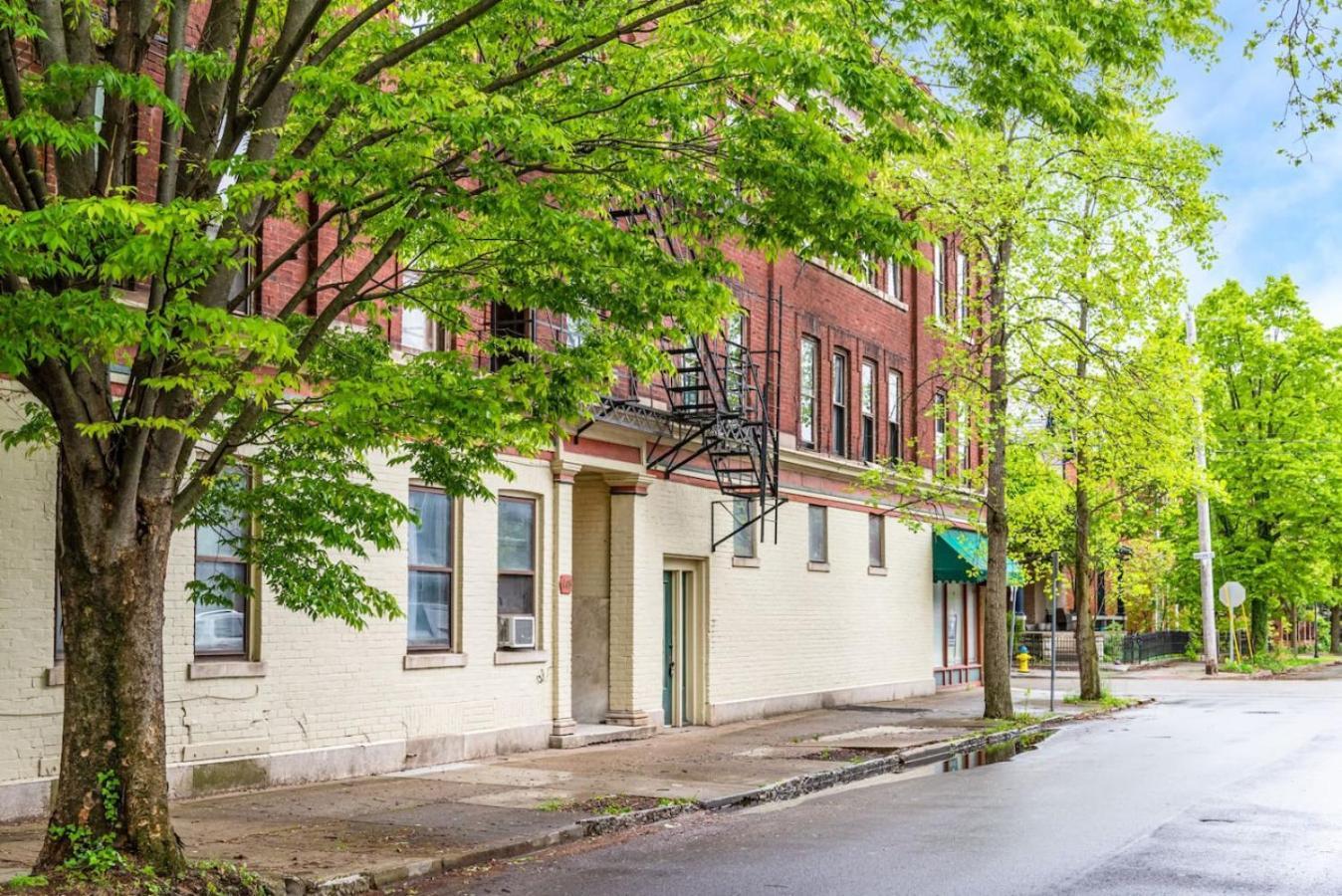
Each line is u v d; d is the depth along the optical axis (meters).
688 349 20.50
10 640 12.37
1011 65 10.73
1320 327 50.88
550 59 10.77
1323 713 27.33
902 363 32.31
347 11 13.24
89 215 7.76
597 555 21.89
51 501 12.84
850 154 11.06
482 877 10.48
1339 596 62.88
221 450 10.02
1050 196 24.92
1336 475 50.12
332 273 16.02
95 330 8.05
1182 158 23.92
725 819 13.66
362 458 14.02
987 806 14.09
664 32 11.52
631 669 21.53
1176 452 27.69
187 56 9.71
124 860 8.99
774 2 10.94
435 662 17.41
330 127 10.85
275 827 12.17
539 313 18.92
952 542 33.56
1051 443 27.98
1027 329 25.42
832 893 9.66
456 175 10.84
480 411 10.40
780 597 26.42
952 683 35.47
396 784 15.27
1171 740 21.48
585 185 11.73
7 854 10.34
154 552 9.52
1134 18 11.38
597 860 11.22
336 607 11.53
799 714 26.39
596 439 20.70
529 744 19.20
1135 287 25.31
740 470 23.33
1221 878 10.02
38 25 9.01
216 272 9.68
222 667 14.41
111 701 9.26
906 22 10.91
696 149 11.57
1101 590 66.50
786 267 26.77
